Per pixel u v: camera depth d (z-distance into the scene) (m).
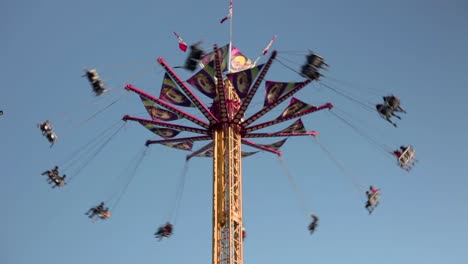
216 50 38.47
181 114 41.94
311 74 38.34
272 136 44.09
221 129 41.88
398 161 41.53
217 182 40.25
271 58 38.22
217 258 38.03
